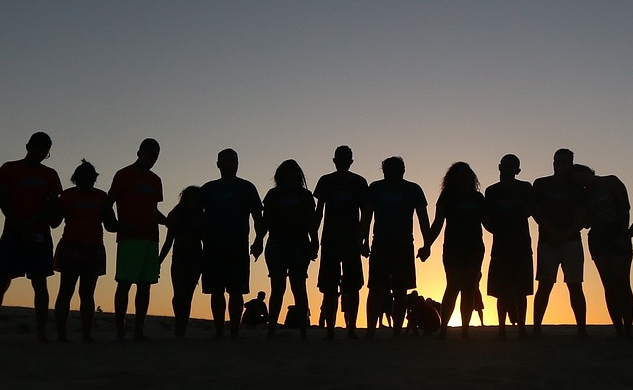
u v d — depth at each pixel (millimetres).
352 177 9305
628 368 5715
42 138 8055
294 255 9180
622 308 9016
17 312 13844
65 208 8367
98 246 8445
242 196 9289
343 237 9195
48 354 6633
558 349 7305
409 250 9227
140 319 8820
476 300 12500
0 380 5145
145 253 8641
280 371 5617
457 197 9094
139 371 5531
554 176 9453
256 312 16859
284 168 9211
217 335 9344
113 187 8602
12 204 7957
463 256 9016
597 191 9172
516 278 8992
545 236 9469
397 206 9219
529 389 4898
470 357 6566
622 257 9008
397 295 9297
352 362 6145
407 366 5840
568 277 9219
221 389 4898
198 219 9938
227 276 9234
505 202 9141
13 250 7969
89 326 8461
